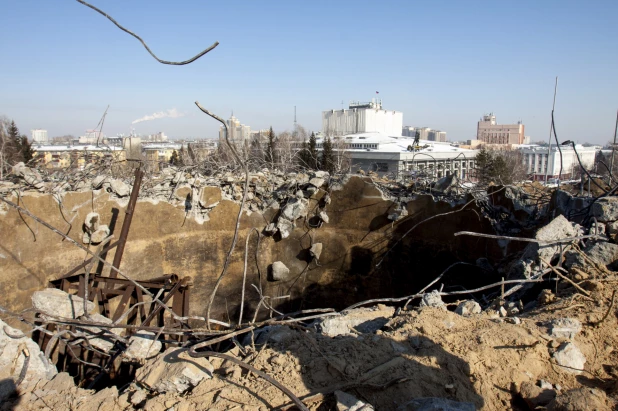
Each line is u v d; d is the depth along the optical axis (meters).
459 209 12.16
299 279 14.98
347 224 14.44
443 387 4.72
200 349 7.71
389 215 13.67
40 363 5.64
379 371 4.81
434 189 13.74
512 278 8.51
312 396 4.42
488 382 4.88
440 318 6.21
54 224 10.90
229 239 14.55
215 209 14.28
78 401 4.98
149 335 7.19
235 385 4.82
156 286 9.78
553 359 5.15
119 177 14.05
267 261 14.95
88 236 11.55
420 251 13.23
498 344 5.36
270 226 14.59
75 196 11.39
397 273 13.70
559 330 5.53
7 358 5.54
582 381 4.93
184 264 13.86
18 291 10.11
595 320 5.77
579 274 7.01
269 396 4.54
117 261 10.73
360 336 5.71
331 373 4.85
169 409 4.54
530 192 12.13
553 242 7.19
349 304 14.52
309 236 14.81
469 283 11.97
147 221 13.02
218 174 15.45
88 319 7.00
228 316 14.43
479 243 11.79
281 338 5.93
